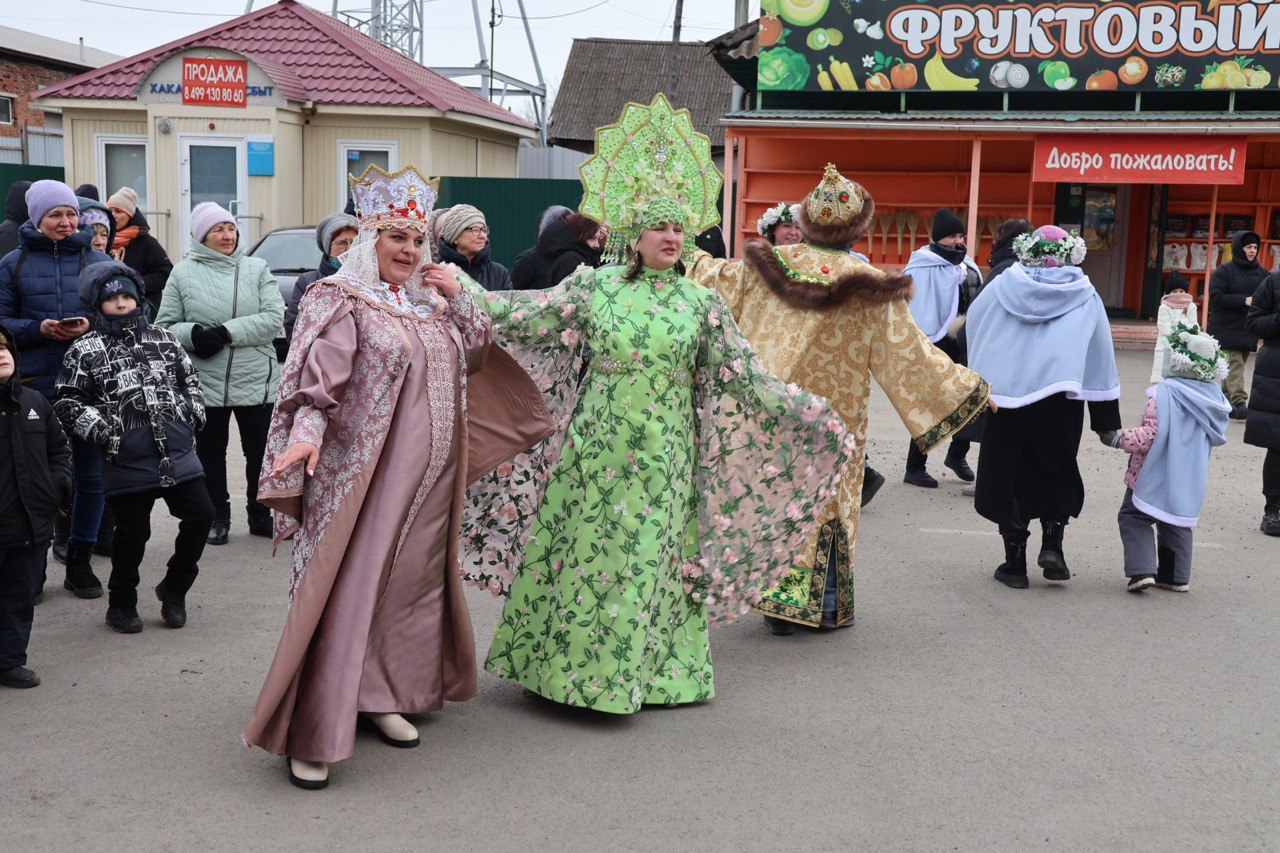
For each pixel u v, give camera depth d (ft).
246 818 12.89
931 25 63.52
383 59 73.72
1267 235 69.67
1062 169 61.41
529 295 16.22
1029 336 21.71
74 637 18.58
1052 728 15.93
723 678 17.62
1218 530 27.66
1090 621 20.67
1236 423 42.60
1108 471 33.81
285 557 23.27
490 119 76.38
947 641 19.47
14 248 24.04
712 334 16.28
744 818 13.16
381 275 14.49
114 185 70.74
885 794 13.84
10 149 109.60
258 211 67.77
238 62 67.05
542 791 13.71
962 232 31.86
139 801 13.24
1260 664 18.66
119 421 18.08
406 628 14.76
